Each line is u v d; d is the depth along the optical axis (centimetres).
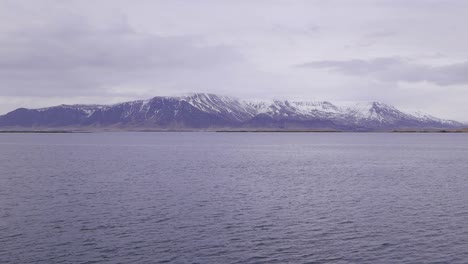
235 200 5678
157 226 4347
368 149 18262
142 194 6088
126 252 3588
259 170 9300
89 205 5291
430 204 5450
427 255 3544
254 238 3972
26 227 4272
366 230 4234
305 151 16612
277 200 5694
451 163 11256
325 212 4991
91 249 3653
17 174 8319
